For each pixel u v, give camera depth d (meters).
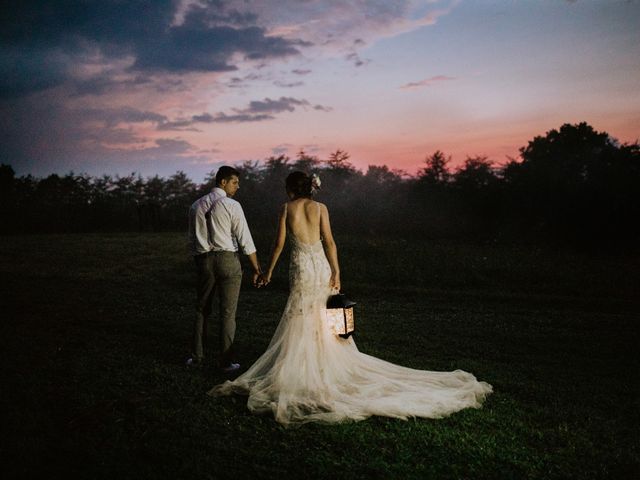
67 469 3.04
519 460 3.27
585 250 17.03
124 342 5.96
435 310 8.27
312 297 4.45
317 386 4.18
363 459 3.24
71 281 10.86
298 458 3.25
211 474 3.04
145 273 12.16
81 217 27.58
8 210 26.61
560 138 24.53
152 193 31.28
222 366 4.97
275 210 25.00
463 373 4.77
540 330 6.99
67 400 4.07
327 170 25.12
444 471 3.13
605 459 3.32
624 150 20.03
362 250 14.29
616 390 4.69
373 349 5.95
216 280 5.05
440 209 21.27
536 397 4.46
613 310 8.35
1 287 9.86
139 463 3.12
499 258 13.39
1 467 3.02
